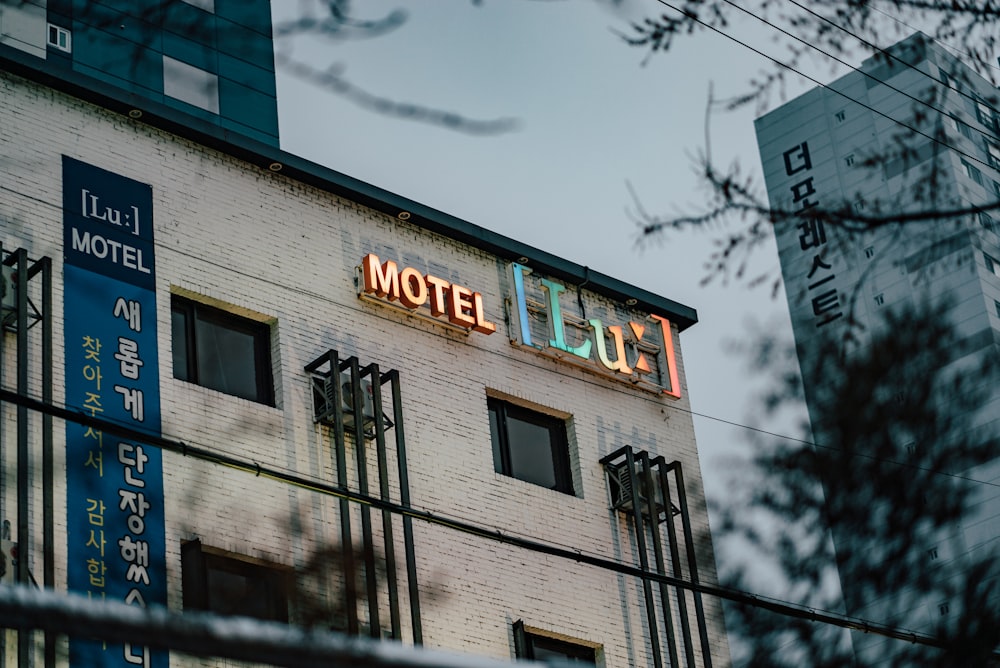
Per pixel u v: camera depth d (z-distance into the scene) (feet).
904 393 29.12
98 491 67.41
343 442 75.41
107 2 59.26
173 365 74.13
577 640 80.94
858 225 30.50
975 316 223.51
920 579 30.01
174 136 80.23
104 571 65.72
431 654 20.26
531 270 90.94
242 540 70.74
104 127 77.77
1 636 61.93
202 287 76.95
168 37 131.54
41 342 68.80
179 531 68.85
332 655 19.60
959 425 28.96
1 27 112.37
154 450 70.23
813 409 29.55
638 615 84.17
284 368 77.61
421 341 84.07
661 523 88.17
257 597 69.00
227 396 74.49
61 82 76.64
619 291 94.17
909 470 29.25
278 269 80.38
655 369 94.48
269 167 82.79
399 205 86.53
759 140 251.39
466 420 83.46
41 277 70.64
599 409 90.17
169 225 77.41
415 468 79.61
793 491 29.94
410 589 73.51
